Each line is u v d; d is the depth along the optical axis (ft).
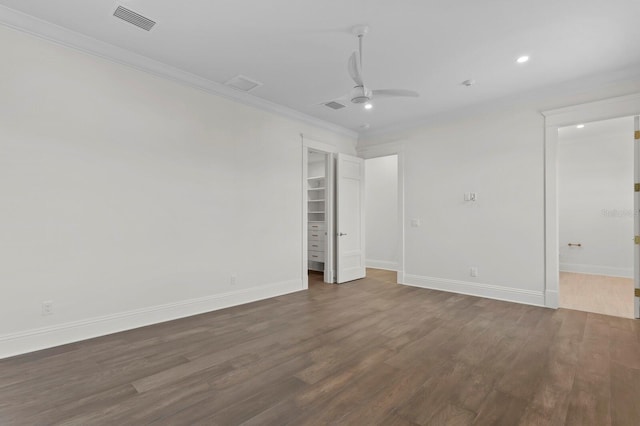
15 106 8.41
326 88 13.00
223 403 6.31
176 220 11.56
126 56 10.23
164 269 11.22
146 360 8.16
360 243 19.17
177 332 10.14
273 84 12.62
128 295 10.37
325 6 7.95
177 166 11.60
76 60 9.41
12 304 8.33
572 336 9.86
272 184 14.88
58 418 5.80
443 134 16.10
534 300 13.33
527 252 13.55
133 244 10.50
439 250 16.15
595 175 20.67
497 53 10.18
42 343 8.75
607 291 15.96
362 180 19.40
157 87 11.13
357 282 18.06
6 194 8.26
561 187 21.80
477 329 10.47
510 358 8.33
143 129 10.77
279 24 8.71
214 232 12.67
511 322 11.17
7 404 6.21
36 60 8.73
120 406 6.18
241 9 8.07
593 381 7.14
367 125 17.90
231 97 13.21
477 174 14.94
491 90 13.08
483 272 14.74
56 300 9.00
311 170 23.57
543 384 7.03
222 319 11.45
